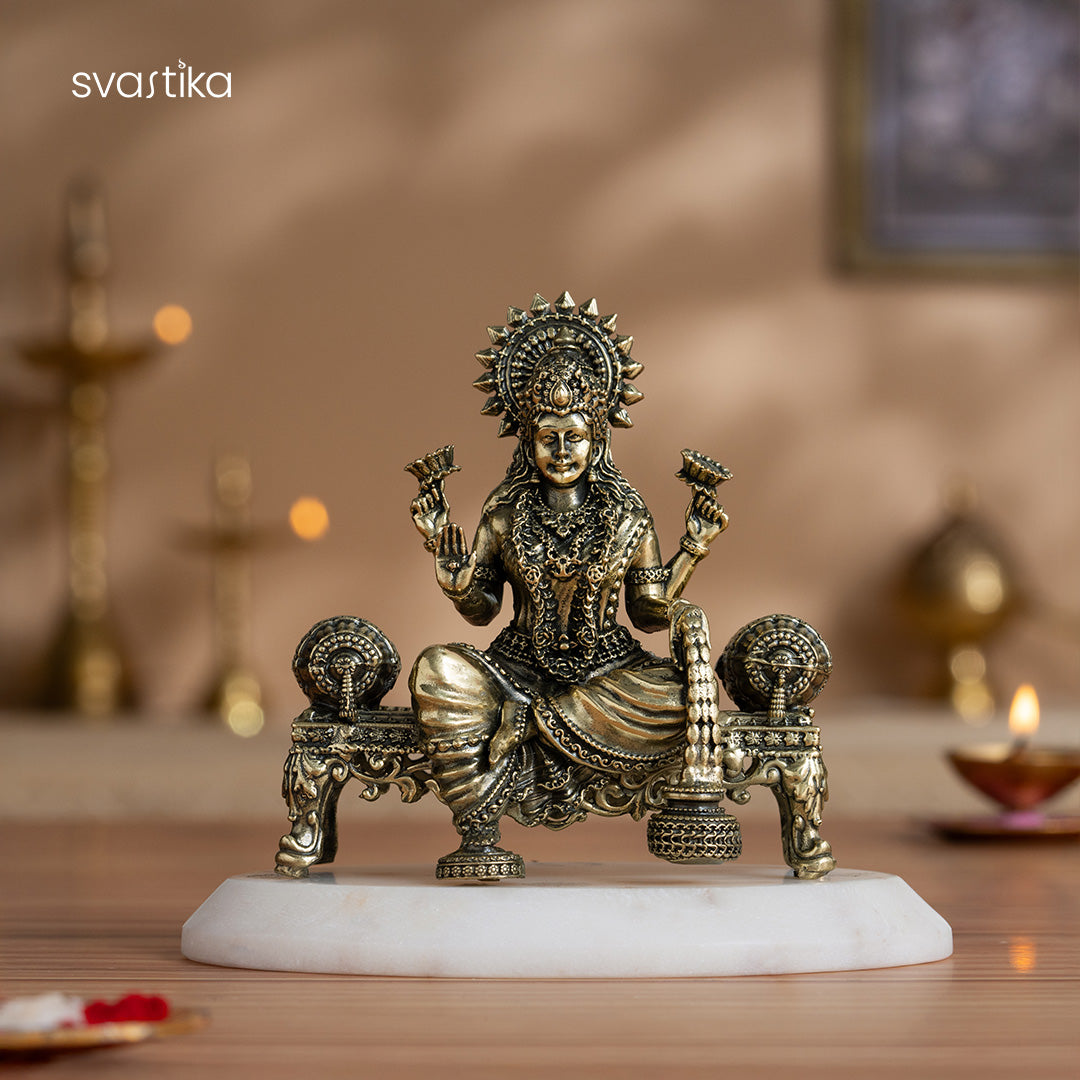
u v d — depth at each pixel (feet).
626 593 3.74
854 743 5.65
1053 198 6.93
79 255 6.57
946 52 6.88
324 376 6.87
